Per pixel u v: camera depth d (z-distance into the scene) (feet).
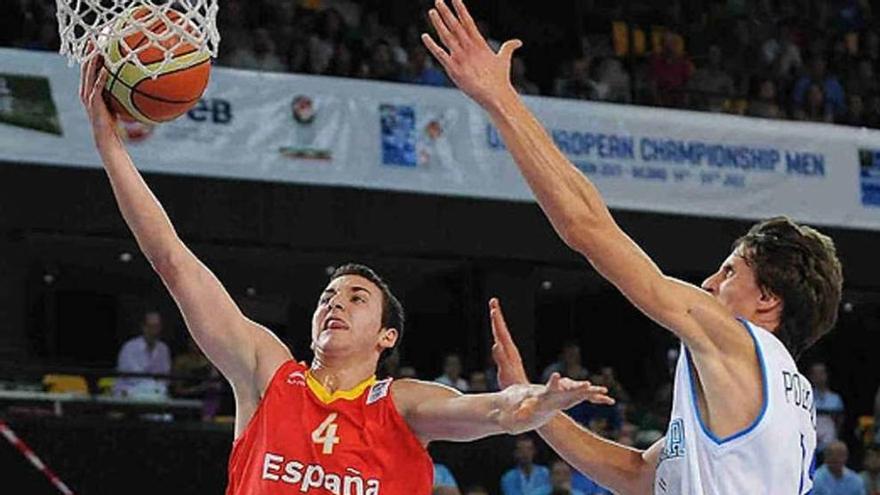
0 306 65.46
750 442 18.30
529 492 59.16
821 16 90.74
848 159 72.90
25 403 58.44
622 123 69.10
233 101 63.05
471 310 76.18
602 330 87.20
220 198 68.44
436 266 78.84
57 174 66.08
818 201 71.92
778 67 85.92
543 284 85.05
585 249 18.66
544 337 87.56
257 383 21.97
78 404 59.00
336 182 64.03
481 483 61.11
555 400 19.63
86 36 21.02
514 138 18.94
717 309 18.71
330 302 22.24
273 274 82.43
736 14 88.43
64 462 55.72
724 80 83.05
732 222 76.23
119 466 56.34
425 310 82.89
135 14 21.01
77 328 82.53
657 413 68.18
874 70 89.71
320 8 78.54
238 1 74.18
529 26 84.07
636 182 68.95
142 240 21.57
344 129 64.59
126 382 63.62
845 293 82.43
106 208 66.69
